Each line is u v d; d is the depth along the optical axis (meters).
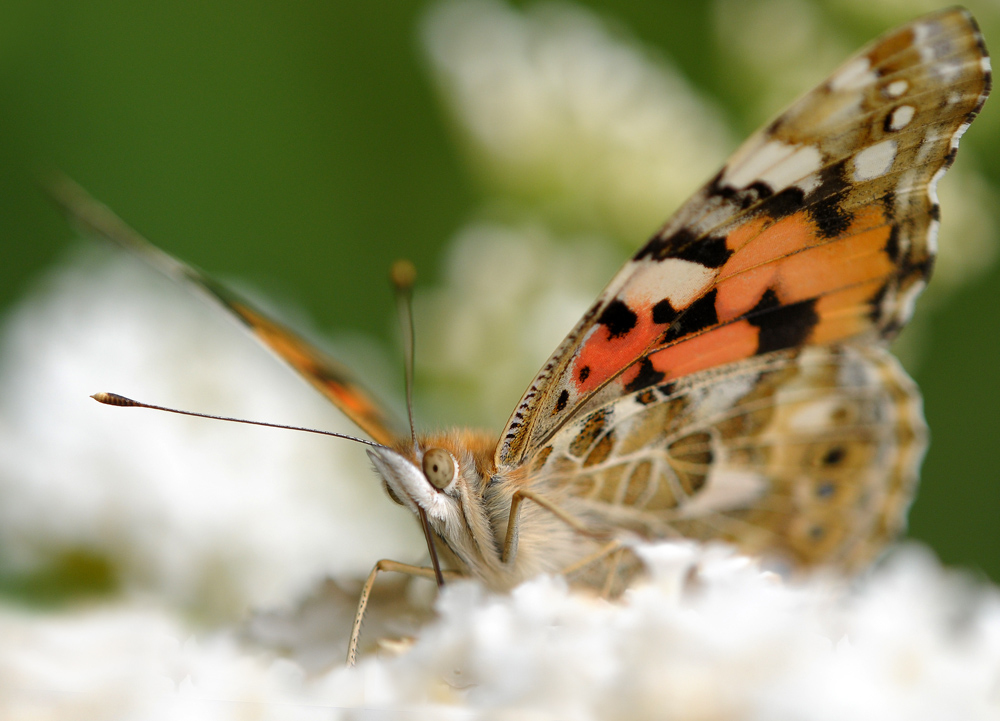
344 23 0.42
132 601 0.31
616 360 0.29
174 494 0.32
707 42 0.40
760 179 0.29
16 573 0.32
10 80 0.38
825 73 0.34
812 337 0.30
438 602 0.28
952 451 0.38
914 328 0.34
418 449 0.29
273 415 0.33
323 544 0.32
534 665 0.27
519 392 0.33
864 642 0.28
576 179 0.33
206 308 0.33
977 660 0.28
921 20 0.29
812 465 0.30
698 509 0.30
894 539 0.30
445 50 0.34
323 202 0.42
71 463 0.32
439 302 0.33
